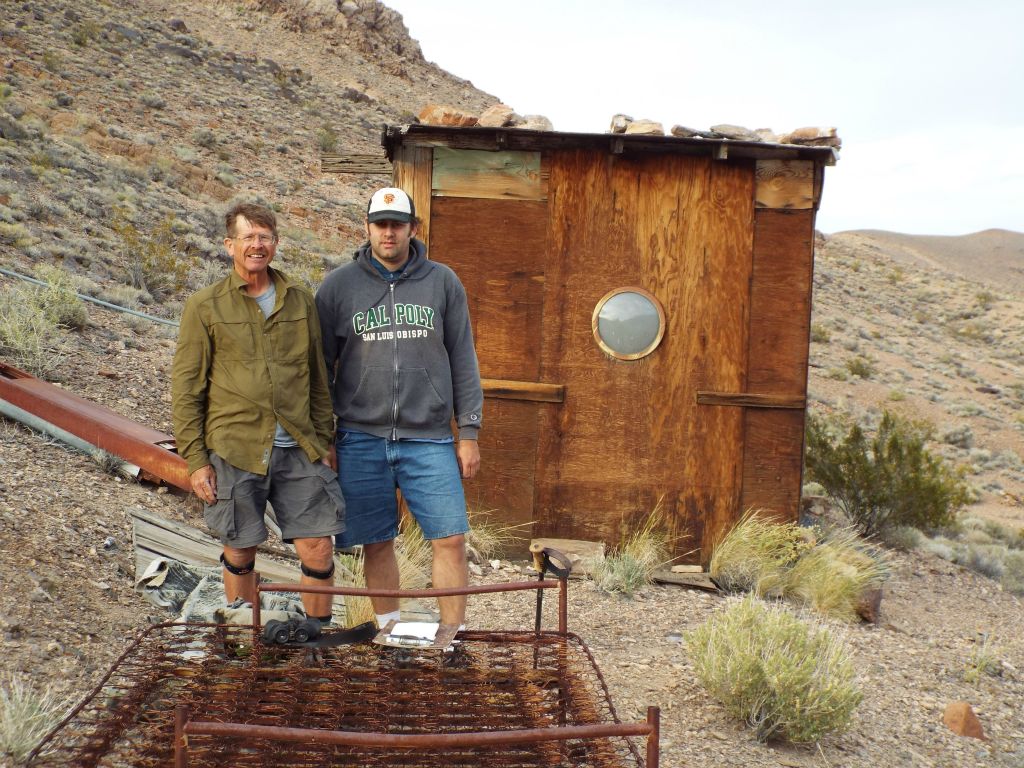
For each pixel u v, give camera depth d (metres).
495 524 7.53
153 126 36.72
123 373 9.21
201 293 3.53
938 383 36.19
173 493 6.49
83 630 4.05
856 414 28.14
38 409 6.79
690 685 4.83
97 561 4.92
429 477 3.88
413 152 7.44
